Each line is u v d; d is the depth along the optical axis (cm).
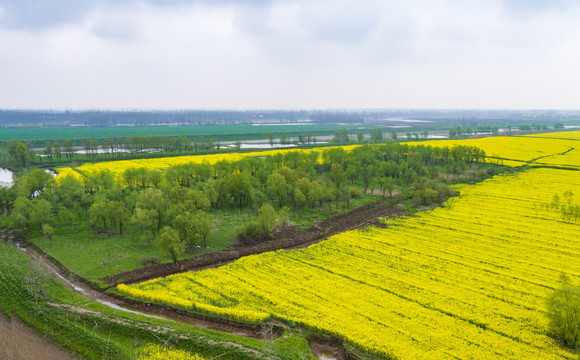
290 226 9431
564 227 9138
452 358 4547
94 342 4928
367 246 8100
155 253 7806
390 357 4603
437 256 7556
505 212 10331
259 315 5447
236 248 8144
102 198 9906
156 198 9269
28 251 7931
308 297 6038
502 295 6031
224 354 4697
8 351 4788
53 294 6128
